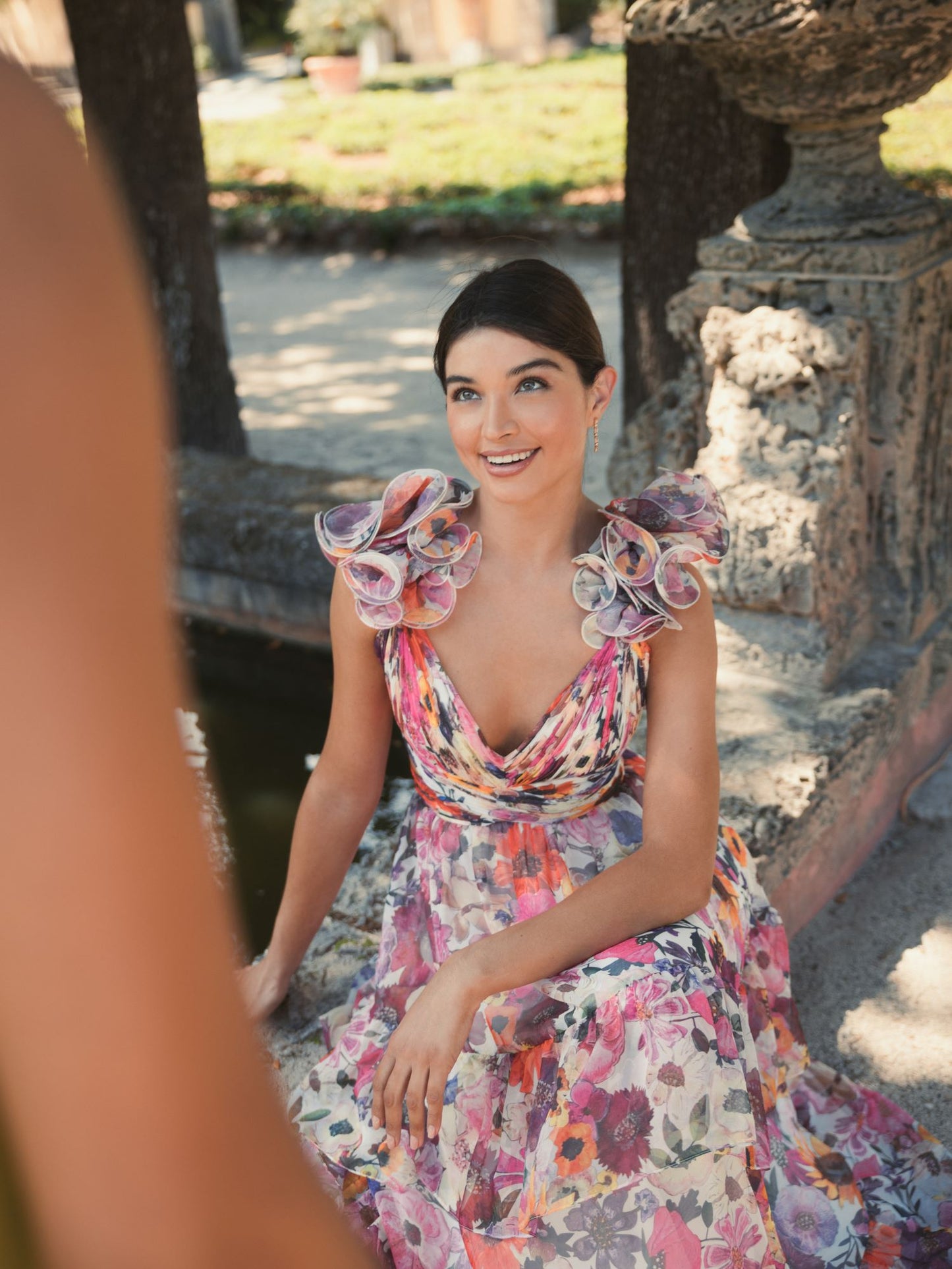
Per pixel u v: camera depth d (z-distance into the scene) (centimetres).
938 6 246
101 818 29
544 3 2536
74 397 28
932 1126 222
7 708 28
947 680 337
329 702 425
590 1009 157
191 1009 32
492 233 1194
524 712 179
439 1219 167
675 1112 151
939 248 300
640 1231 149
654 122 438
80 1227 32
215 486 469
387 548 179
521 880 180
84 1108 31
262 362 906
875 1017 249
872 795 297
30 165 28
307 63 2233
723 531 180
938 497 326
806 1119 215
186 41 562
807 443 291
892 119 1509
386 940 187
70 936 30
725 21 253
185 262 583
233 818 347
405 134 1742
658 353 470
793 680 298
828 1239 190
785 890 258
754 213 300
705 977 160
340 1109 180
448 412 175
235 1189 33
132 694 30
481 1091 165
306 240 1273
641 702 182
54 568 28
